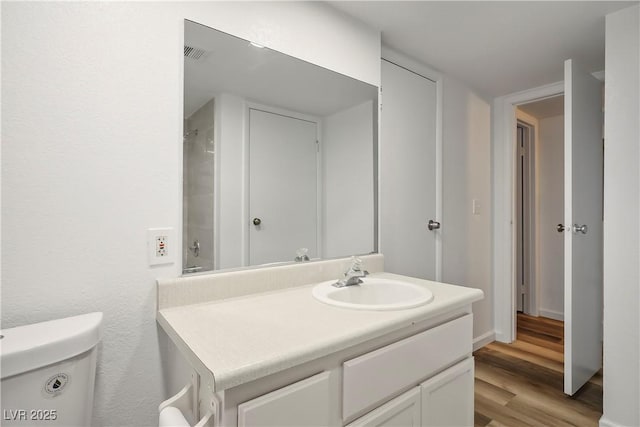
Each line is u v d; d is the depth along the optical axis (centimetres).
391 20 174
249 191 135
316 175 157
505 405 193
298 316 102
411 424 104
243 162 134
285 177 146
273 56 141
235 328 92
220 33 126
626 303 165
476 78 251
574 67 198
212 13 124
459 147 255
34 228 92
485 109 285
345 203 168
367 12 166
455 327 122
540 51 209
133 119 108
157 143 112
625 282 165
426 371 110
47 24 94
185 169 118
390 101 202
